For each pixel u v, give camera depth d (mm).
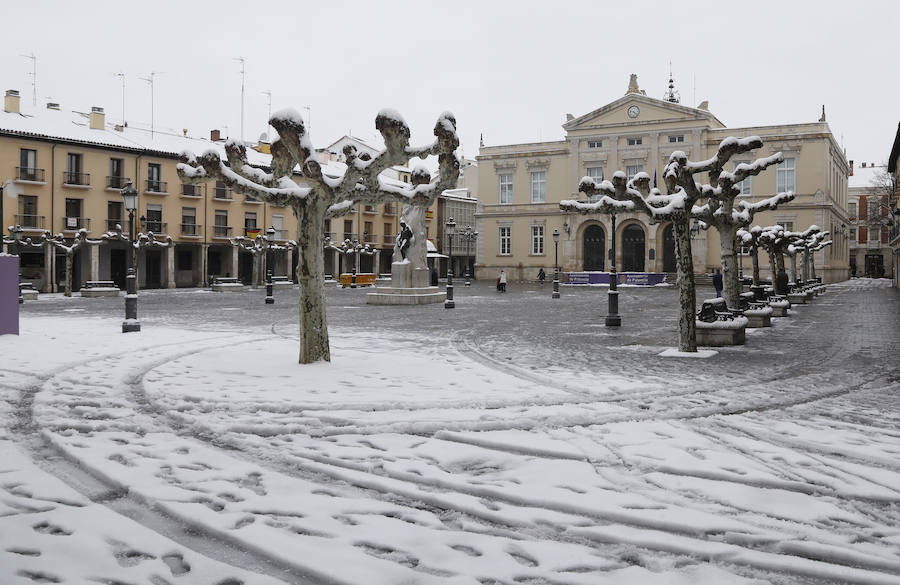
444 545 3859
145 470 5188
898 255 53438
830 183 59875
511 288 50625
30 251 46250
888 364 11289
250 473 5199
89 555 3680
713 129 59969
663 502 4547
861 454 5742
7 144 44750
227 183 9977
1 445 6062
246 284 60000
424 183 10711
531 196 67562
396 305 28203
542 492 4711
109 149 49438
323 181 9680
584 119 64125
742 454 5766
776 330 17531
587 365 11102
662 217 12523
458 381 9250
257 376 9539
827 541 3926
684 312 12742
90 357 11656
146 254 52812
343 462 5473
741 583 3418
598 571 3549
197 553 3719
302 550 3729
